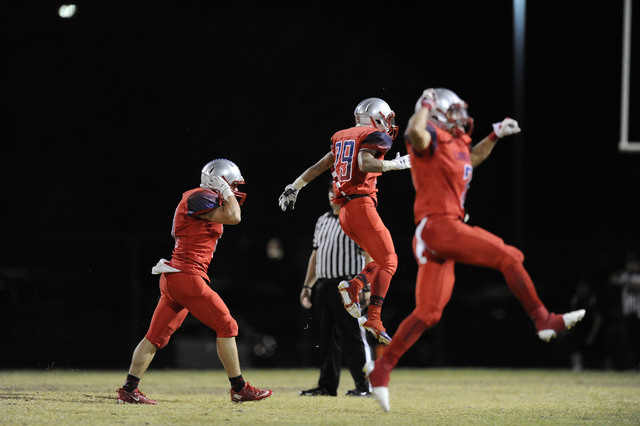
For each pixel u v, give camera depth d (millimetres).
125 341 51938
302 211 74375
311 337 56625
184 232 24969
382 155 24344
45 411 22141
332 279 30453
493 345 59219
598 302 51312
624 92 55469
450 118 20047
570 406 26578
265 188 74812
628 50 55312
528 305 19656
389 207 74938
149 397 27797
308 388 35062
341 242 30297
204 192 25078
